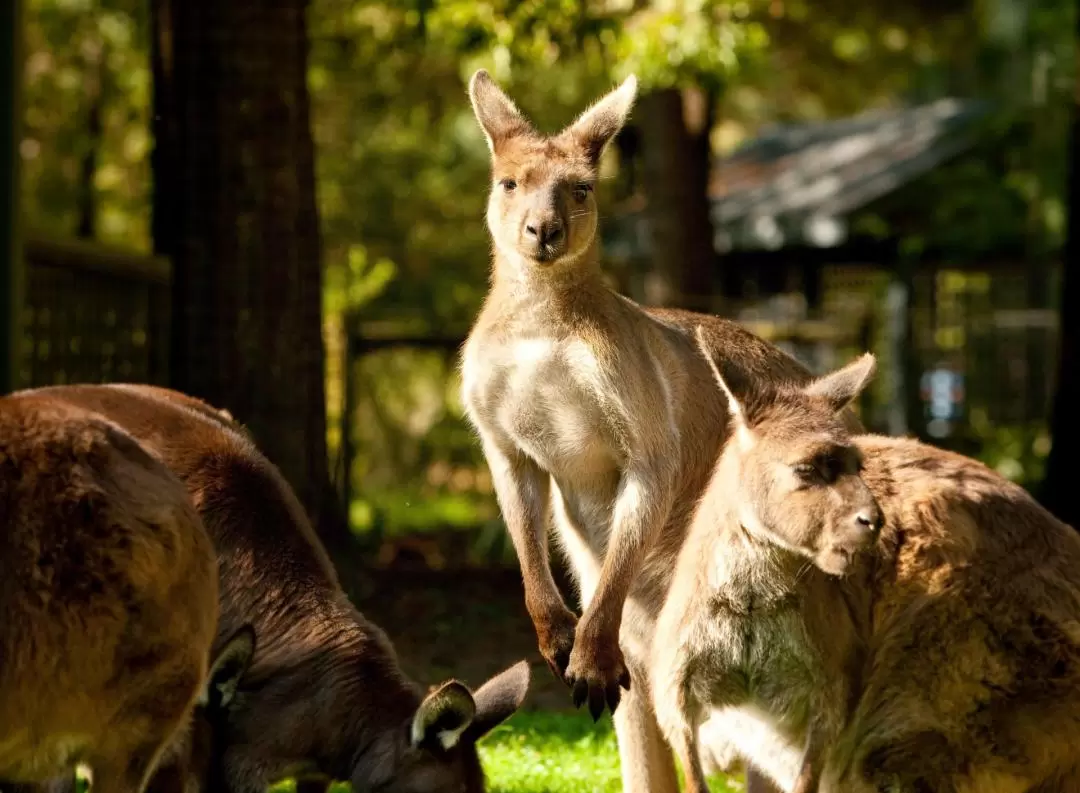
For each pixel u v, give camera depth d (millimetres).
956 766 7680
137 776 6691
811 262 33375
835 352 30969
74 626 6328
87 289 14164
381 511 20875
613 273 29609
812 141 38188
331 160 32812
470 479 29609
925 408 32469
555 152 8992
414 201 35438
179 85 14922
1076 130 18219
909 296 31016
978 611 7727
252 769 7707
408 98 28781
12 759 6449
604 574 8617
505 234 8773
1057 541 8000
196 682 6789
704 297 25031
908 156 32688
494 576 17234
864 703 7887
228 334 14836
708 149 25281
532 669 13586
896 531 7969
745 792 9211
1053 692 7625
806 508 7672
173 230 15094
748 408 8117
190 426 8461
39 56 28469
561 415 8758
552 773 10031
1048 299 34406
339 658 7914
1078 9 18469
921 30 26141
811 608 7836
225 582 8008
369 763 7531
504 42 18266
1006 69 37406
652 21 18547
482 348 8898
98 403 8195
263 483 8438
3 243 12148
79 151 28375
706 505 8195
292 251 14969
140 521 6492
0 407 6473
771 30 24625
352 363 21062
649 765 8844
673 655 8016
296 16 14992
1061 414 18234
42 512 6285
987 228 31969
